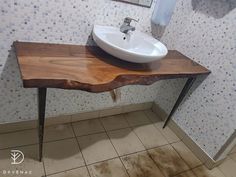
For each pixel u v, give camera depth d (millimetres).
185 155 1922
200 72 1610
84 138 1784
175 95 2068
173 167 1767
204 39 1712
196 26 1762
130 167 1653
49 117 1749
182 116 2035
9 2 1111
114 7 1438
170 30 1818
